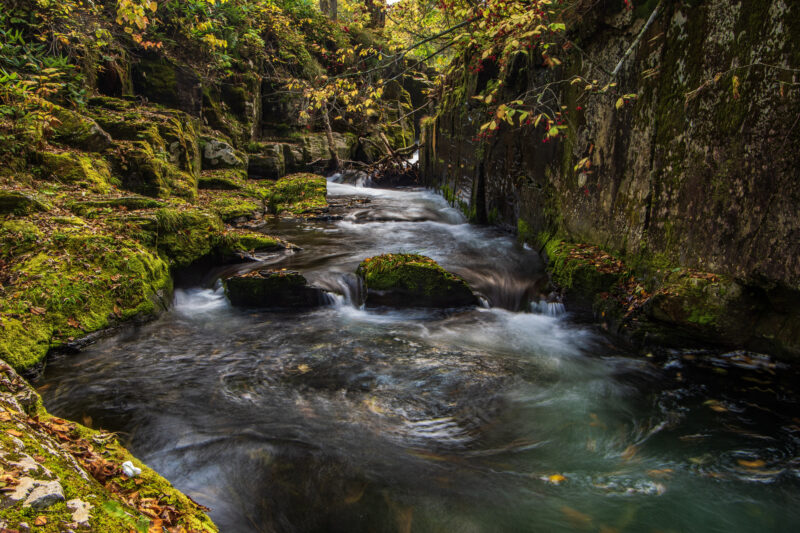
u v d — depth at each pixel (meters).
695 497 2.78
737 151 3.73
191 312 5.85
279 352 4.79
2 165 6.65
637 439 3.38
